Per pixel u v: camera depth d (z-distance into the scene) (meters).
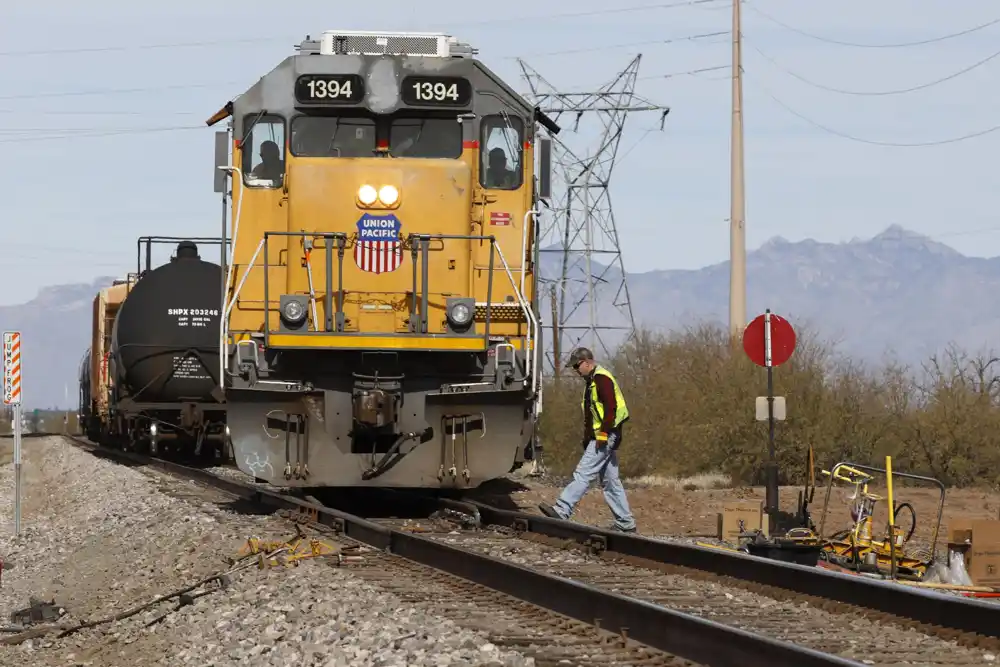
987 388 65.62
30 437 173.25
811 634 22.75
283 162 41.38
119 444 90.56
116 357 72.81
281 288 40.94
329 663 20.08
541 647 20.73
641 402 73.06
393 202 41.03
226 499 50.09
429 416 40.56
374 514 44.50
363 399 39.06
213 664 21.84
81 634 27.80
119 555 38.88
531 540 36.38
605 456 38.94
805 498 40.12
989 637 21.58
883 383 68.44
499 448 40.69
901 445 65.25
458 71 41.66
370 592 26.25
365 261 40.94
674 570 30.28
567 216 120.25
